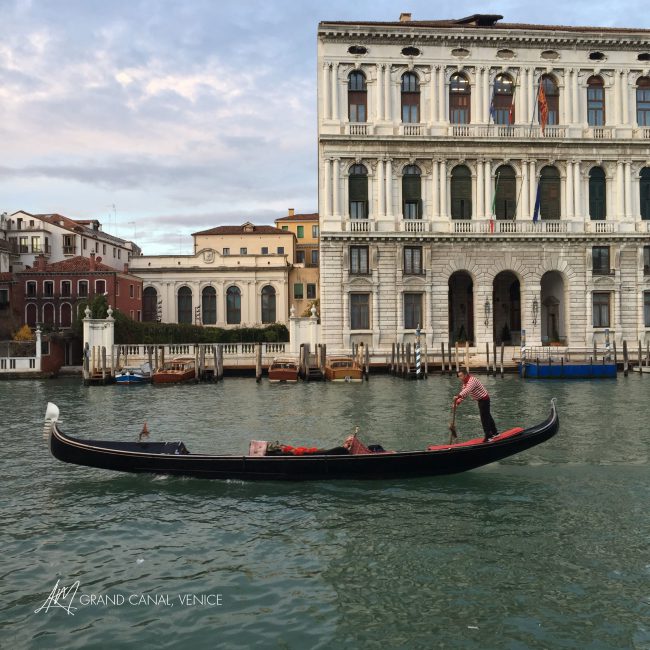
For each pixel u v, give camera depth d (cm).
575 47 4284
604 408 2517
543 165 4269
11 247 6066
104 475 1507
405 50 4247
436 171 4231
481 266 4247
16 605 889
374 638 802
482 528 1157
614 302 4281
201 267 5944
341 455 1417
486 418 1498
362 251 4225
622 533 1123
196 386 3578
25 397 3122
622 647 775
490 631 814
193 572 988
